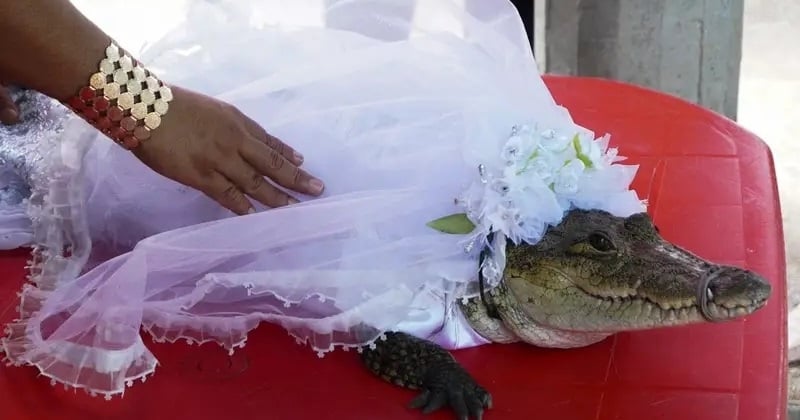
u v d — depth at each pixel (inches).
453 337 41.6
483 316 41.1
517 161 39.6
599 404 37.8
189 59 47.3
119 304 39.9
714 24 76.3
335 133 43.0
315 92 44.5
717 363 39.4
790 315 74.4
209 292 41.9
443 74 44.4
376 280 40.2
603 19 77.7
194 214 44.7
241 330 41.4
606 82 63.7
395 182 41.4
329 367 40.9
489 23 47.0
